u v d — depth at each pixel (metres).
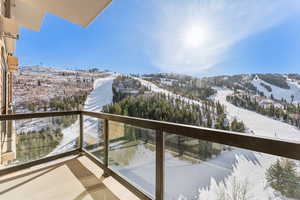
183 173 1.71
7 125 2.80
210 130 1.41
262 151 1.12
